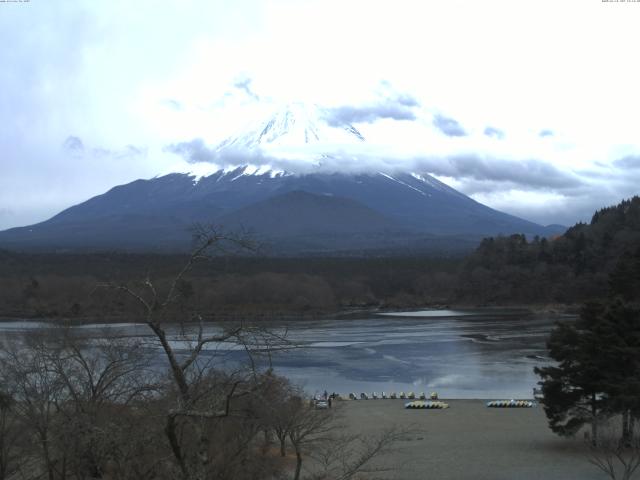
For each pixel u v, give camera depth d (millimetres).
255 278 151250
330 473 33688
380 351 108438
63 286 139625
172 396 19750
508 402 65312
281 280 184000
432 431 53062
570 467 40656
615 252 196500
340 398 69875
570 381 44500
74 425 21156
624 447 41531
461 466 41469
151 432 19219
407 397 70750
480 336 128250
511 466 41375
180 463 15617
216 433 21969
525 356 101438
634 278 108000
